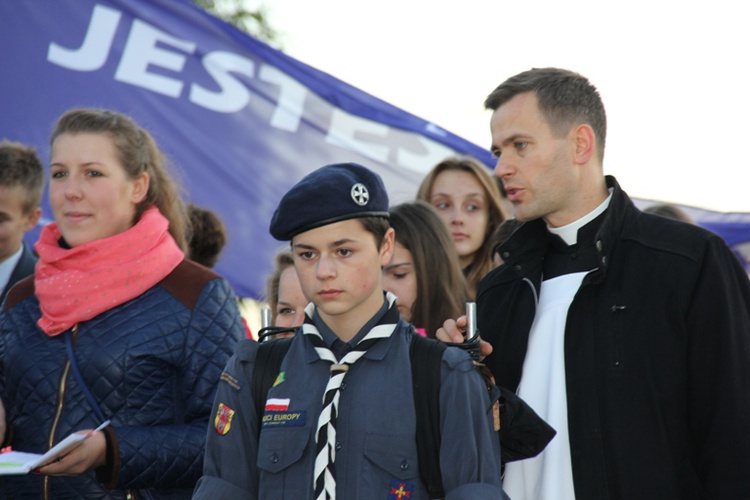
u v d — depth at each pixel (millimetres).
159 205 7625
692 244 6012
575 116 6312
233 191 13992
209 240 10789
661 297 5965
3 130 13109
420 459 5258
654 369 5914
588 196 6406
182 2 14039
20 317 7230
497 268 6918
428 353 5414
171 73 13875
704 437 5832
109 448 6445
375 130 14820
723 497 5656
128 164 7250
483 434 5309
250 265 13953
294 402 5484
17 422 6906
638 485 5832
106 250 6969
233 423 5637
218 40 14141
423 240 8422
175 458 6605
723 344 5785
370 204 5488
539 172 6277
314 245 5414
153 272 7055
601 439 5957
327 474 5227
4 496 6961
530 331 6434
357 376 5430
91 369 6758
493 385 5543
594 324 6129
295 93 14461
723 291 5844
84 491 6758
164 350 6859
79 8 13586
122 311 6961
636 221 6289
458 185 11344
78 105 13398
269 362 5703
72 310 6898
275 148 14266
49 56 13391
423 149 14969
